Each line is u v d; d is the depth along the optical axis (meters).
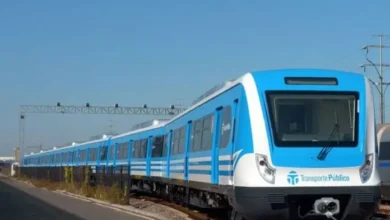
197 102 18.27
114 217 18.69
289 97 12.12
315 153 11.79
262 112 11.98
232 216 13.66
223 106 14.36
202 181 16.33
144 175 28.58
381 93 42.16
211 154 15.27
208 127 15.96
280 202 11.57
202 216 18.31
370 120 12.24
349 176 11.87
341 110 12.18
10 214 20.14
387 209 20.09
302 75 12.38
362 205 11.86
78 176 36.19
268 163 11.69
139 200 27.17
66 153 58.16
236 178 12.29
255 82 12.29
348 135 12.05
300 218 11.82
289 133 11.88
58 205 24.25
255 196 11.61
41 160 79.56
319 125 12.05
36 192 36.28
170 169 21.86
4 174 106.38
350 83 12.38
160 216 18.70
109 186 28.06
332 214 11.80
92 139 48.59
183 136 19.67
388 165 21.81
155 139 26.48
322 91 12.23
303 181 11.67
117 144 37.19
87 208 22.52
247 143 11.98
